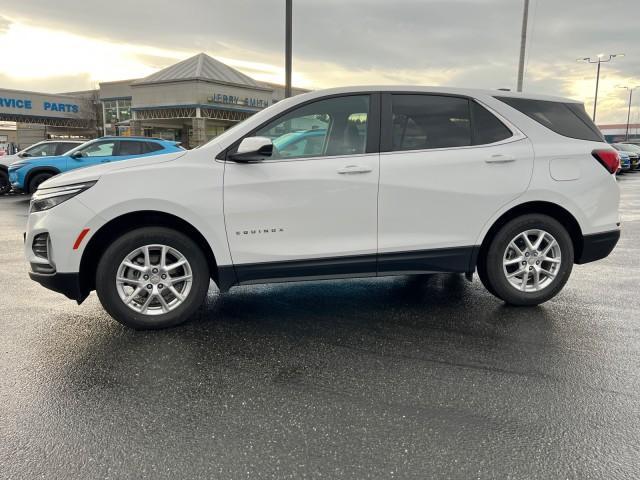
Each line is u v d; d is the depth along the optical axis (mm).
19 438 2463
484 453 2352
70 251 3619
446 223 4070
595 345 3621
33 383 3031
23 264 6156
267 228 3828
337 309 4426
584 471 2229
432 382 3049
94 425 2580
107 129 46125
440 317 4219
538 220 4258
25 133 50250
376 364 3303
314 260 3922
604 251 4410
